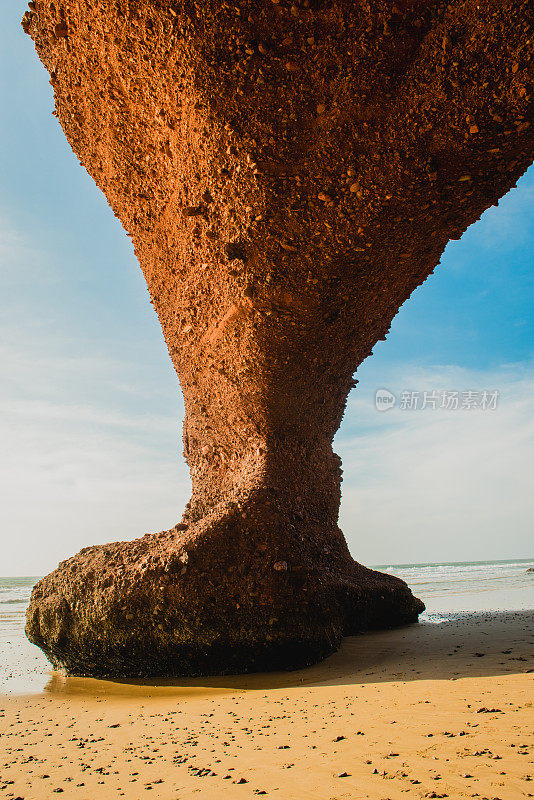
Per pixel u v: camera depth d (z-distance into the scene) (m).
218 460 9.31
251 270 7.62
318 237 7.19
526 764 2.76
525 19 5.43
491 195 6.92
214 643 7.06
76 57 7.96
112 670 7.93
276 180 7.04
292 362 8.29
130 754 4.10
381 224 6.97
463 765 2.86
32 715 6.21
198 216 7.94
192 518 9.24
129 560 8.02
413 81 6.23
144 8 6.72
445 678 5.41
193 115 7.14
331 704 4.95
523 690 4.48
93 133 8.73
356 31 6.22
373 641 8.55
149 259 9.57
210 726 4.69
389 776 2.83
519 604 16.91
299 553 7.39
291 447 8.88
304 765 3.23
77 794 3.26
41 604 8.73
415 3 5.93
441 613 14.52
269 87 6.71
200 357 9.20
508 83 5.72
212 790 3.01
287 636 6.93
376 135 6.54
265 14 6.37
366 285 7.93
